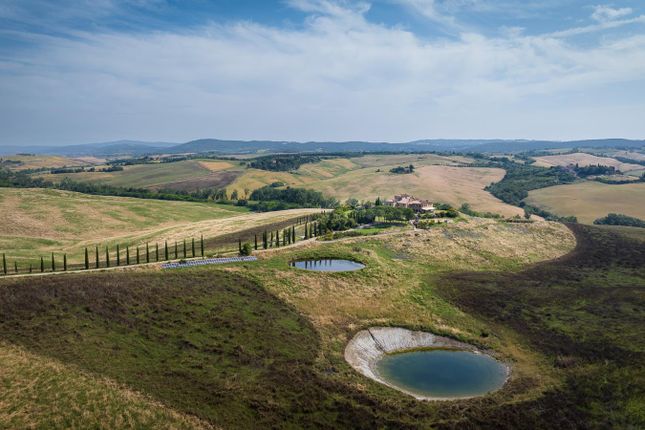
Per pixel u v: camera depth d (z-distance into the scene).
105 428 42.75
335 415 49.94
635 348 66.06
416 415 51.41
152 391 49.38
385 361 67.00
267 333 66.25
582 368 62.56
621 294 91.38
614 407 53.06
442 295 89.31
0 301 62.38
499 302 87.00
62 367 50.84
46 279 73.44
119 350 56.28
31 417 42.72
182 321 65.38
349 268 98.00
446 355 69.31
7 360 50.81
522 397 55.84
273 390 53.00
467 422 50.41
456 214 165.62
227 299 74.44
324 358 63.12
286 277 87.31
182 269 86.88
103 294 68.19
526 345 71.44
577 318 79.56
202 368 55.44
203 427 44.94
